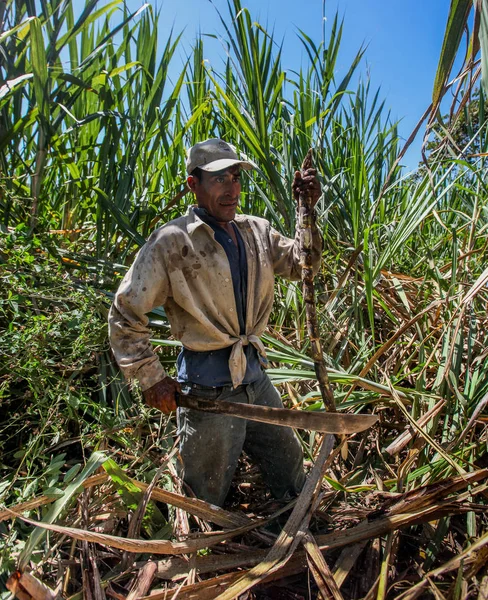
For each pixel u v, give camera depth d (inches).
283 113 146.0
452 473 83.8
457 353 98.1
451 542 77.6
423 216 111.3
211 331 73.4
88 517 77.4
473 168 113.6
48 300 100.1
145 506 74.4
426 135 65.1
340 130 154.9
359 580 73.4
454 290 117.6
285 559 67.0
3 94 100.3
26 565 64.6
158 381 73.8
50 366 91.5
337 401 98.5
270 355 98.7
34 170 119.7
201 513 75.7
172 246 71.2
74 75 116.3
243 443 83.3
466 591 63.3
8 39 111.2
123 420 94.3
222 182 71.9
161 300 74.3
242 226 77.4
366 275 104.2
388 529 73.5
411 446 92.6
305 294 72.9
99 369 100.3
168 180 139.0
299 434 102.9
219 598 62.7
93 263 116.2
